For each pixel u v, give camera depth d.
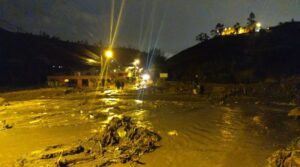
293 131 19.61
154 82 64.06
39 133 19.44
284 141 17.02
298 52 67.00
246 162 13.39
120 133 16.78
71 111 29.45
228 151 15.09
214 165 13.08
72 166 12.70
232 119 24.30
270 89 41.25
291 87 40.28
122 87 53.72
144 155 14.43
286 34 82.75
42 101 39.03
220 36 96.81
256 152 14.86
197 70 71.12
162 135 18.45
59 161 12.86
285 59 64.69
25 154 14.45
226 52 79.00
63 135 18.66
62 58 137.38
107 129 16.77
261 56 68.94
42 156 13.70
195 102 35.81
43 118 25.61
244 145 16.19
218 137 18.11
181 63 83.94
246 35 89.25
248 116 25.66
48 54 139.75
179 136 18.19
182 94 43.78
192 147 15.81
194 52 90.56
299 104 32.38
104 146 15.49
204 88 46.25
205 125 21.83
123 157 13.69
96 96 43.72
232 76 60.28
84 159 13.48
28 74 92.81
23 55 127.75
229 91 42.66
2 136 18.84
